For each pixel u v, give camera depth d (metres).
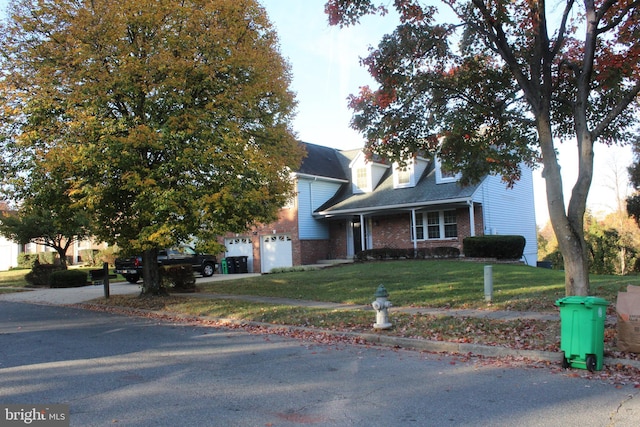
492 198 24.69
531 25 11.27
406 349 8.61
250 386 6.28
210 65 13.02
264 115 15.15
